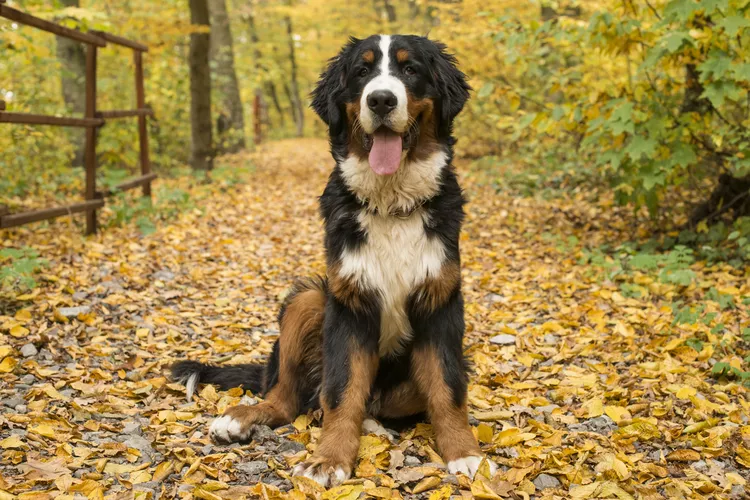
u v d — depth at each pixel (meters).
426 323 3.20
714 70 5.37
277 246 7.57
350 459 2.91
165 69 14.91
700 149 6.54
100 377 3.87
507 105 13.24
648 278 5.53
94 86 7.22
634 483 2.74
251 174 14.05
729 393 3.76
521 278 6.19
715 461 3.03
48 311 4.79
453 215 3.31
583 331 4.74
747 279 5.40
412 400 3.38
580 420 3.50
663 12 5.70
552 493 2.70
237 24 33.84
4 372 3.77
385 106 3.06
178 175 13.06
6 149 8.66
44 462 2.82
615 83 6.61
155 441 3.11
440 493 2.67
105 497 2.59
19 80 10.02
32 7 7.50
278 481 2.81
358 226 3.23
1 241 6.50
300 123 41.94
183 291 5.74
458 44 10.73
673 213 7.35
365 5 27.08
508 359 4.38
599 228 7.57
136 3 15.61
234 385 3.81
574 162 9.89
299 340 3.38
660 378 3.91
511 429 3.24
